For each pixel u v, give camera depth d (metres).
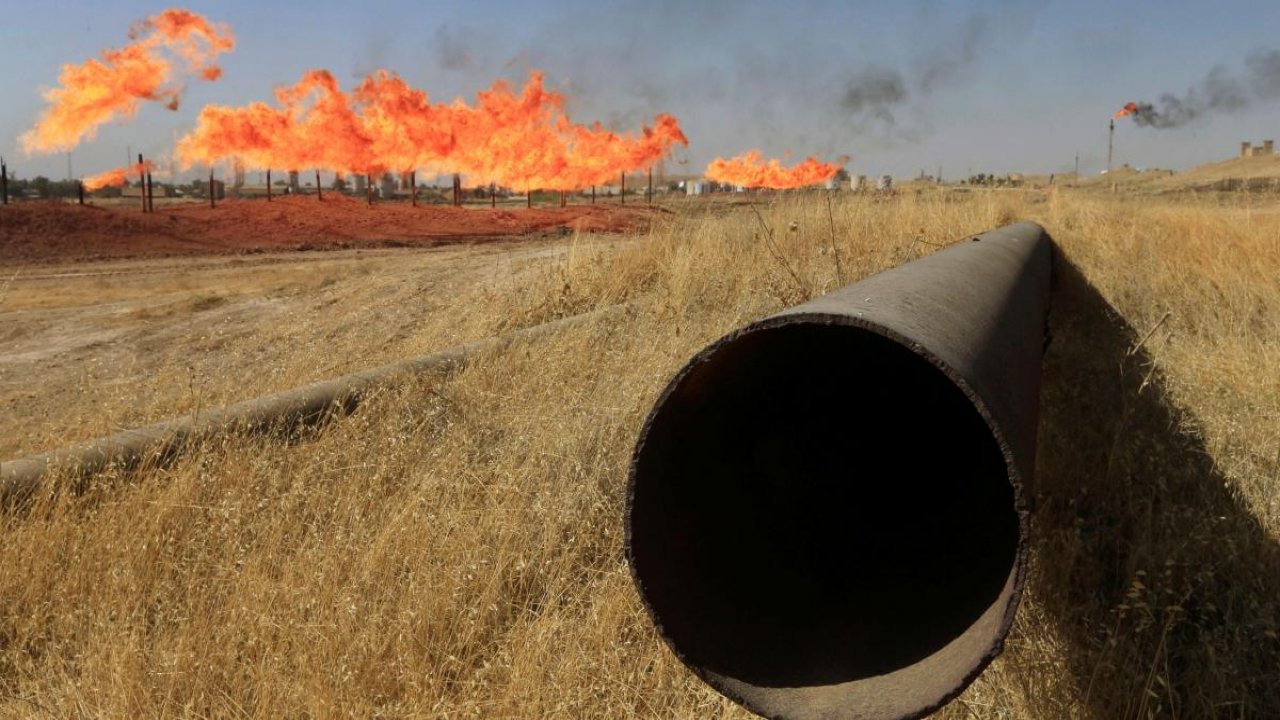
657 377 6.96
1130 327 9.28
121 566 4.82
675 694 4.09
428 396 6.94
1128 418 6.31
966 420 3.68
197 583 4.81
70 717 3.88
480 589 4.82
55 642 4.45
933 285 3.25
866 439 3.53
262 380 8.70
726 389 2.82
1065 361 7.98
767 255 10.34
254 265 19.36
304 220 26.48
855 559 3.00
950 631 2.55
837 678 2.53
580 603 4.79
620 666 4.27
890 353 3.58
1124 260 11.56
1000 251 5.99
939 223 11.55
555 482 5.76
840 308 2.44
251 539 5.24
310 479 5.79
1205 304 9.63
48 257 20.59
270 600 4.60
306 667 4.12
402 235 25.03
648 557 2.43
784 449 3.28
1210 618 4.34
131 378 9.21
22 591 4.70
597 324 8.68
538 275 11.30
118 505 5.27
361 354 9.44
